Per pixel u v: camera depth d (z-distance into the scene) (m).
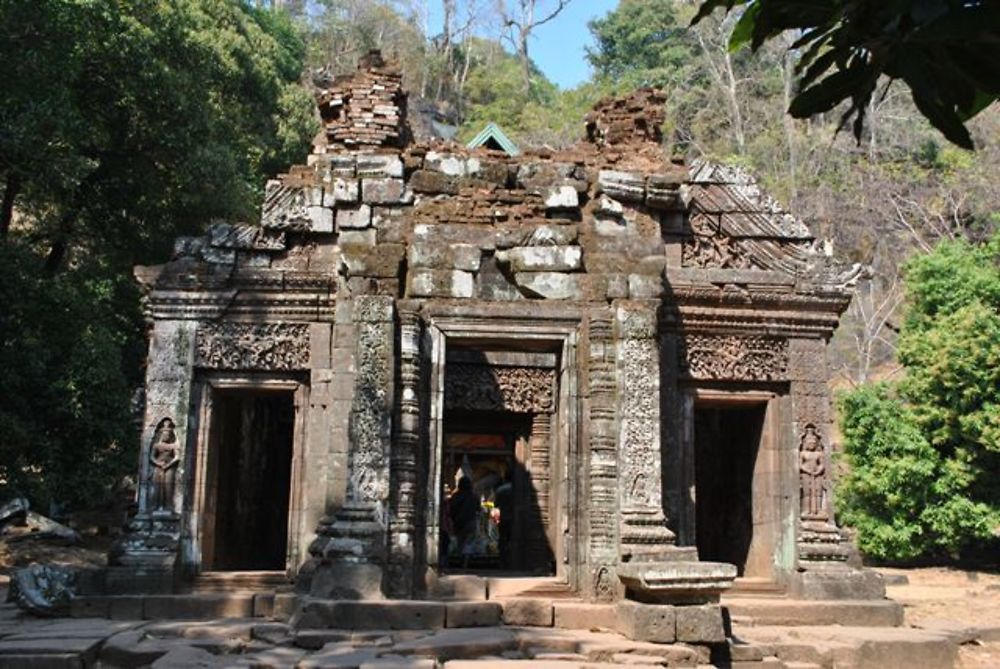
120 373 17.66
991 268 21.94
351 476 10.29
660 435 11.73
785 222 13.53
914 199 36.75
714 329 13.15
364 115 13.03
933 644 10.26
